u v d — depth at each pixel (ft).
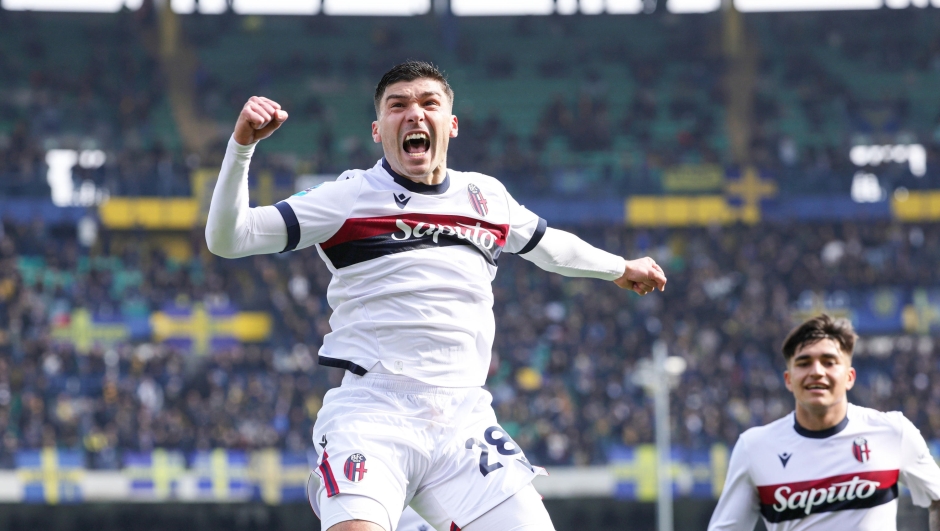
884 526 28.14
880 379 130.93
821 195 156.76
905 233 154.61
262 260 145.89
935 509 28.50
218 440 114.93
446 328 19.22
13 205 147.33
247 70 176.35
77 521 116.57
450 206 19.61
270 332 137.90
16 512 115.65
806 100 174.40
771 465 28.37
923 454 28.30
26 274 140.77
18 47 173.27
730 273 147.95
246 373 127.03
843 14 184.85
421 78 19.43
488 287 19.98
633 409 122.31
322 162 160.45
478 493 19.16
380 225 19.17
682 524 120.16
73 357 125.49
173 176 151.64
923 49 181.47
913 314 143.74
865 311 143.95
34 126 162.30
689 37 183.93
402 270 19.15
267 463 114.42
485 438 19.56
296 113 170.50
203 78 172.76
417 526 29.89
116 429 114.83
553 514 119.55
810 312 143.02
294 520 118.01
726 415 120.57
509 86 176.96
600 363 129.18
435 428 19.19
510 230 20.45
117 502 114.52
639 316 138.51
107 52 174.91
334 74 177.47
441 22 184.96
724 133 169.99
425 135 19.19
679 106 172.76
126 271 142.72
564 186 154.81
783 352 28.50
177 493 112.98
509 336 134.10
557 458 116.06
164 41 176.45
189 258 149.79
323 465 18.90
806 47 182.50
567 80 178.40
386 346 19.19
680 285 143.33
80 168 150.51
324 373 127.13
